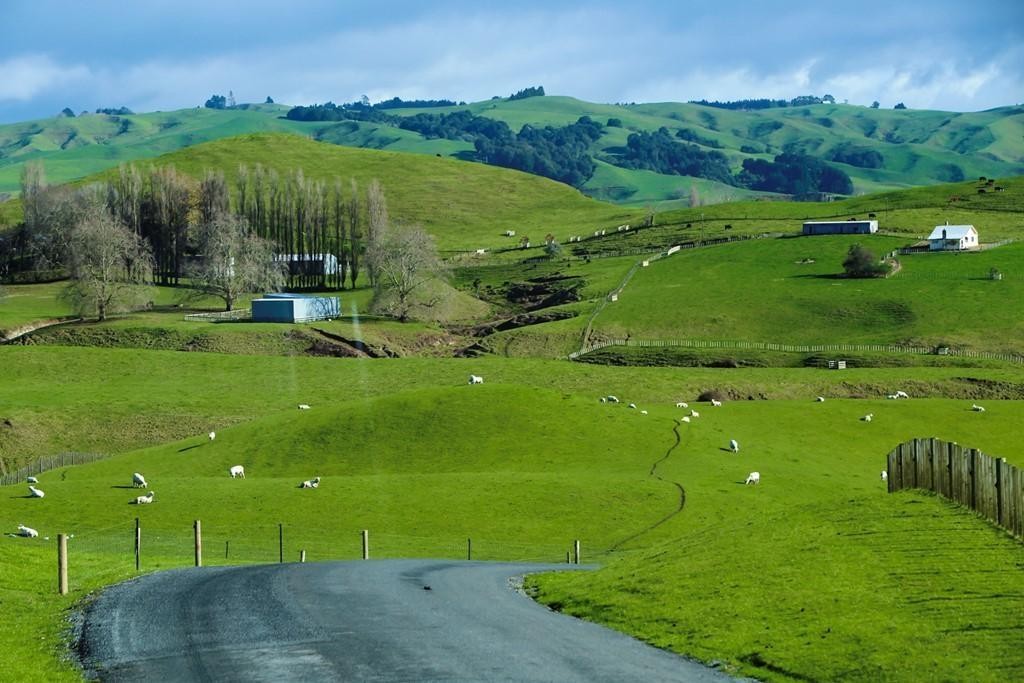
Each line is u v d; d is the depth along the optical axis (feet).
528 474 490.90
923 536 228.63
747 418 633.20
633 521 427.33
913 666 162.30
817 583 209.15
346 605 225.76
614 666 174.19
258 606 223.30
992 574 200.13
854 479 511.40
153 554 360.07
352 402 628.28
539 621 211.20
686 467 510.99
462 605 228.02
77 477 542.98
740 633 187.93
